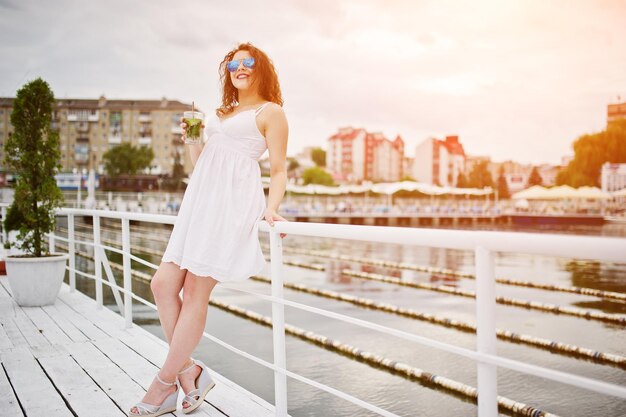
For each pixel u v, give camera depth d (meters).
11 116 5.73
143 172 95.19
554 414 4.80
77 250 19.67
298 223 2.34
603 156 81.62
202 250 2.45
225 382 3.30
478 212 64.56
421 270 15.29
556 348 6.96
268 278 13.28
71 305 5.83
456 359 6.29
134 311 8.88
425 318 8.66
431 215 54.59
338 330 7.73
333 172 133.25
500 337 7.61
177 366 2.67
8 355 3.92
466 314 8.76
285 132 2.54
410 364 6.11
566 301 10.23
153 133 108.31
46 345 4.20
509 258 19.77
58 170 6.00
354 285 12.17
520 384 5.53
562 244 1.37
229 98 2.86
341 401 5.10
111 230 31.42
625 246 1.24
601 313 8.84
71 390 3.18
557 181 87.00
